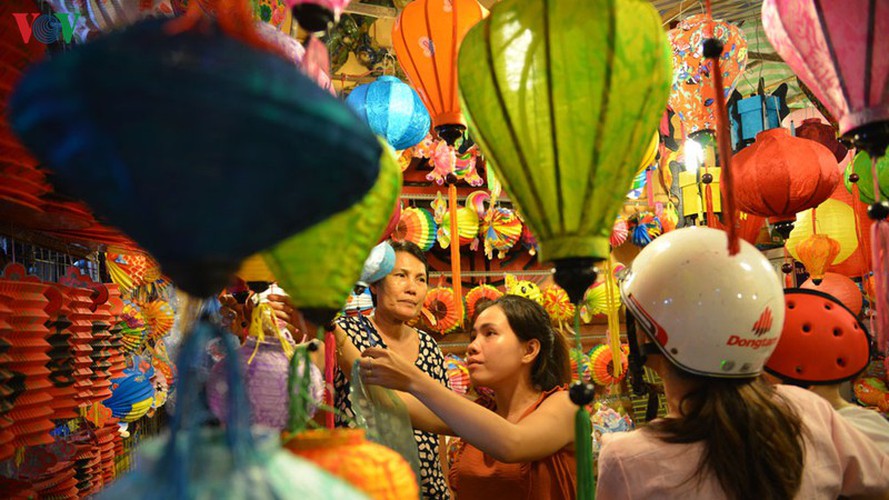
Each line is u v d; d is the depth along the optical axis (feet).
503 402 7.32
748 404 4.36
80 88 1.61
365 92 8.27
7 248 5.24
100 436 6.04
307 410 3.10
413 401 6.93
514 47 3.14
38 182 3.78
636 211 17.67
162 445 1.84
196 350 1.87
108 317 6.04
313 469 1.95
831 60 4.03
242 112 1.64
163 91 1.58
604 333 17.16
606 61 3.02
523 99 3.13
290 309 5.46
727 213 3.94
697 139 9.89
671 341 4.53
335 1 3.29
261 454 1.84
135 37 1.69
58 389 4.66
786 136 8.52
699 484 4.28
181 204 1.74
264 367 3.21
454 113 7.32
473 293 14.99
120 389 6.66
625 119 3.12
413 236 14.20
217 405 2.86
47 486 4.83
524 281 15.66
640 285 4.75
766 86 18.61
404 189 15.64
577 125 3.09
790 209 8.34
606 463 4.65
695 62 9.53
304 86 1.80
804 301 5.90
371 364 5.15
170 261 1.87
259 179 1.75
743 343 4.39
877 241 3.98
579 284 3.28
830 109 4.35
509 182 3.39
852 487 4.94
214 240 1.82
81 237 5.67
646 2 3.24
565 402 6.59
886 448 5.38
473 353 7.25
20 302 3.90
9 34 3.19
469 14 7.07
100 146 1.69
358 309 8.96
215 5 1.94
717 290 4.41
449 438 10.12
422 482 8.33
